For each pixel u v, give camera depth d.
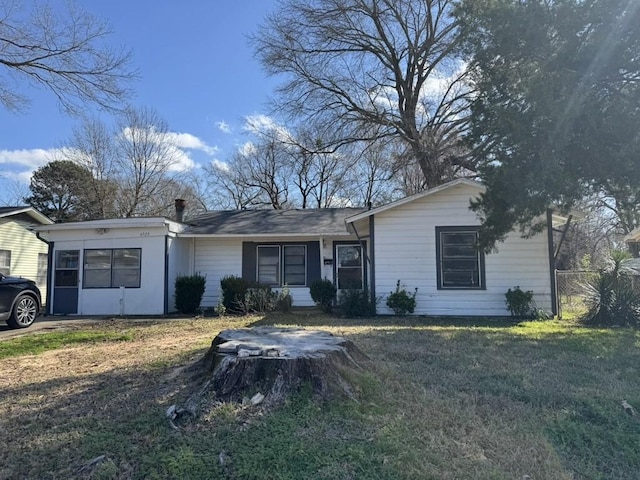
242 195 34.19
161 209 31.91
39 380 5.23
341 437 3.29
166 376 4.95
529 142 8.34
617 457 3.32
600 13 7.80
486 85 9.26
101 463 3.00
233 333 5.52
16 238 17.38
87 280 14.12
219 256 15.39
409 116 21.97
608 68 7.83
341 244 15.20
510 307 11.62
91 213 30.41
